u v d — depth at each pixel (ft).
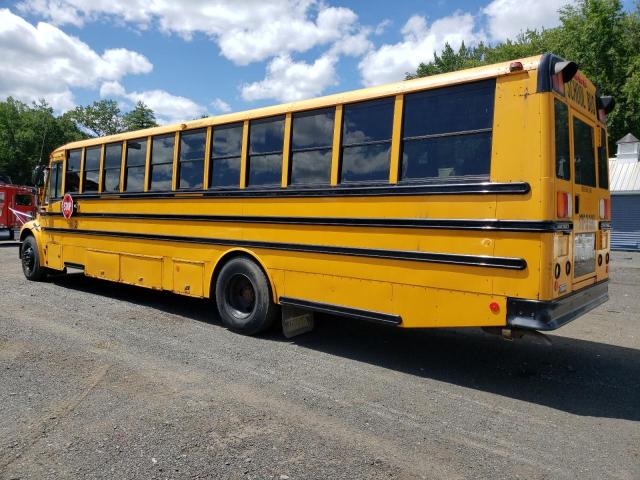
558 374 17.52
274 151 20.63
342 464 11.09
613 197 69.41
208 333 21.90
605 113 19.10
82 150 30.89
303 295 19.43
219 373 16.78
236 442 11.96
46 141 180.14
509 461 11.44
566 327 24.70
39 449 11.43
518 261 14.15
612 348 20.92
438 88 15.98
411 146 16.62
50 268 33.99
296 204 19.60
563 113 15.03
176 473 10.53
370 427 13.03
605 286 18.60
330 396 15.06
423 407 14.44
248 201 21.33
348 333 22.53
